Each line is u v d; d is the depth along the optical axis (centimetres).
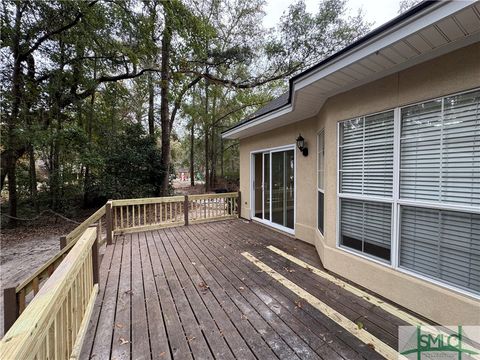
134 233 529
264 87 1393
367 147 274
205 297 257
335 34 1019
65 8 624
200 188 1808
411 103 225
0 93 609
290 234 503
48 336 114
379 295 256
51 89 697
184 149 2047
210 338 193
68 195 816
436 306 208
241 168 710
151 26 704
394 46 194
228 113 1457
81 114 846
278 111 433
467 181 194
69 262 170
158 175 932
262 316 221
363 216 281
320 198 397
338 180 311
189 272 321
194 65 1006
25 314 102
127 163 866
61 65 723
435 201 213
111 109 934
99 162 758
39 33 665
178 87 1005
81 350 180
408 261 236
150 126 1149
